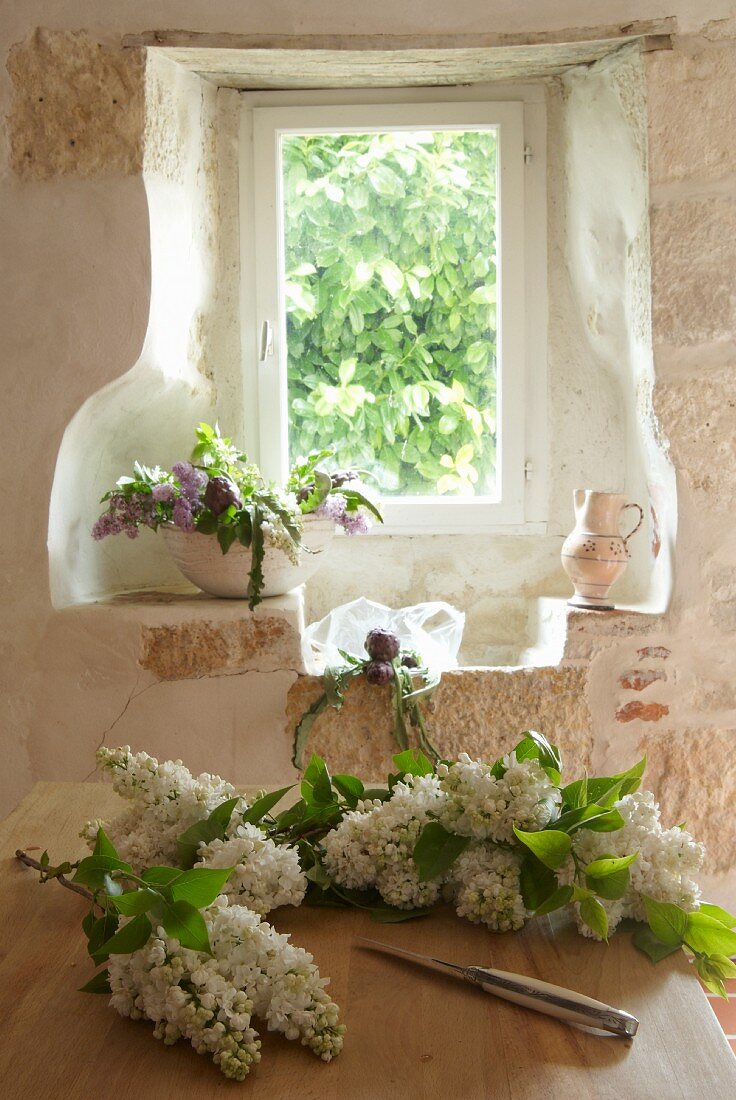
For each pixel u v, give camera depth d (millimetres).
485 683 2650
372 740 2652
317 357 3111
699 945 1117
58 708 2658
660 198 2533
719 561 2611
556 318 3076
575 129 2877
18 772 2674
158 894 983
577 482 3102
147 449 2967
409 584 3131
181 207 2762
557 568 3117
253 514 2535
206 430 2682
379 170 3053
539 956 1126
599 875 1109
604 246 2834
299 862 1271
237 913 1009
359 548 3131
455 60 2719
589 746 2670
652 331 2568
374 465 3117
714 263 2541
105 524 2609
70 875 1330
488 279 3068
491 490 3117
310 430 3123
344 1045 961
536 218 3043
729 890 2682
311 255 3092
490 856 1187
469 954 1130
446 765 1355
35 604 2631
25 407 2586
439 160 3043
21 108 2541
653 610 2693
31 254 2562
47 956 1132
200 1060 942
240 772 2666
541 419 3094
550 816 1164
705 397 2570
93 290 2557
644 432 2746
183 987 962
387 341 3102
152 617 2637
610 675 2652
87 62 2531
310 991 973
